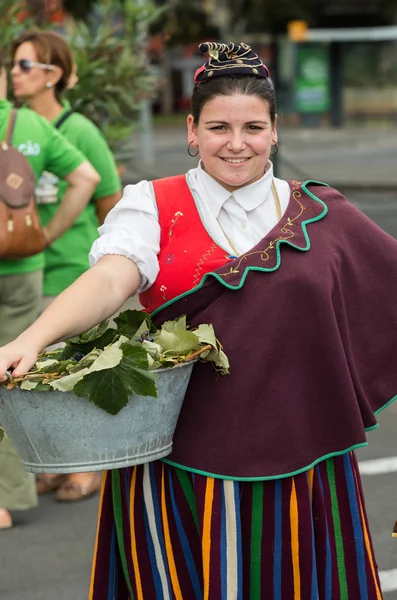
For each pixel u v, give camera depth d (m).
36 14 8.51
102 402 2.86
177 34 49.53
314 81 42.50
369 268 3.28
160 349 2.99
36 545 5.66
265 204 3.27
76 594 5.06
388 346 3.29
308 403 3.16
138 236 3.18
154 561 3.26
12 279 5.55
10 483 5.83
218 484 3.13
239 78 3.12
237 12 50.34
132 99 8.77
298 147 33.16
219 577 3.11
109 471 3.37
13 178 5.29
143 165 26.86
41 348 2.93
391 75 42.34
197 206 3.22
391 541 5.52
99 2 9.25
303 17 47.81
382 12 47.03
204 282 3.13
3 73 5.58
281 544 3.15
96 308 3.04
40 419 2.90
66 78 6.13
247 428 3.12
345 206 3.31
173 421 3.07
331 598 3.22
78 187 5.77
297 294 3.13
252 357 3.11
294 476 3.15
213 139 3.13
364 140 35.81
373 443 7.27
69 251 6.09
